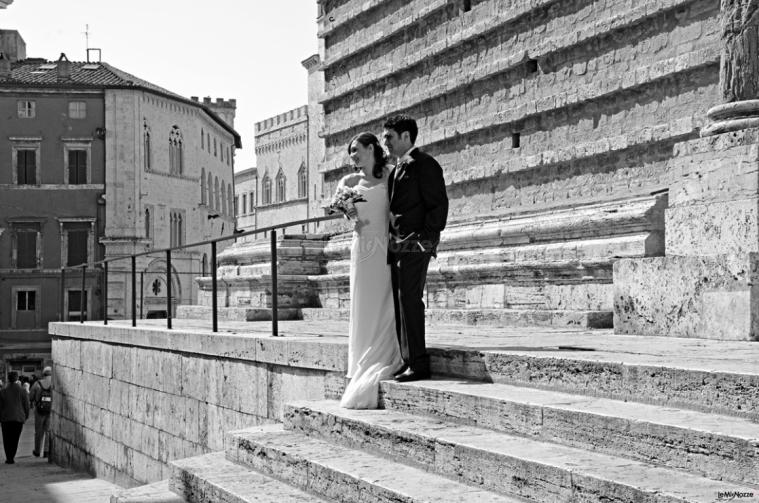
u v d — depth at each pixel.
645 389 6.46
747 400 5.74
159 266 65.19
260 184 99.56
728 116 10.83
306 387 10.22
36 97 61.72
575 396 6.93
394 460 7.14
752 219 10.00
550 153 16.38
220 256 22.31
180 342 13.63
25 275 61.56
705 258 9.89
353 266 8.80
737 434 5.15
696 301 9.98
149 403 15.09
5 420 22.91
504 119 17.52
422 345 8.30
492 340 10.12
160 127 65.81
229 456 8.70
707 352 7.83
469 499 5.90
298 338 10.99
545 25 16.70
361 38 23.31
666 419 5.71
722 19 11.05
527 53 16.88
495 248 15.16
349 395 8.40
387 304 8.67
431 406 7.65
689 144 11.02
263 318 19.23
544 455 5.91
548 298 13.95
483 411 7.02
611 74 15.26
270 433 8.70
